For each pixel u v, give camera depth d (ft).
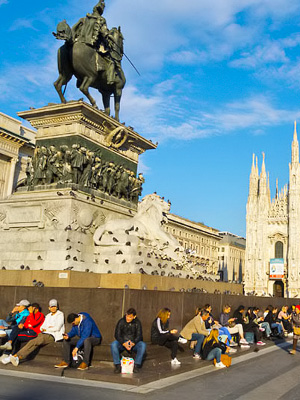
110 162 43.21
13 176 120.06
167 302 32.17
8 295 30.42
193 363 29.37
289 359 36.76
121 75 45.29
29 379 23.22
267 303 60.08
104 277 36.06
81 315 25.72
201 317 32.63
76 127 39.96
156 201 43.96
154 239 42.42
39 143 41.75
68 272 33.55
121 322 25.38
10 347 27.04
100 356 26.48
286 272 255.09
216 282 47.85
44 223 37.76
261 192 270.87
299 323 40.16
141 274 34.94
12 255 38.27
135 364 25.52
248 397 21.81
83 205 38.37
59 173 39.81
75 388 21.71
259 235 266.77
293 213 255.09
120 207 43.09
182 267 43.62
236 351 37.78
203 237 261.44
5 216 39.99
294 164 260.21
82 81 43.01
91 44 41.34
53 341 27.02
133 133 45.37
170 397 20.93
